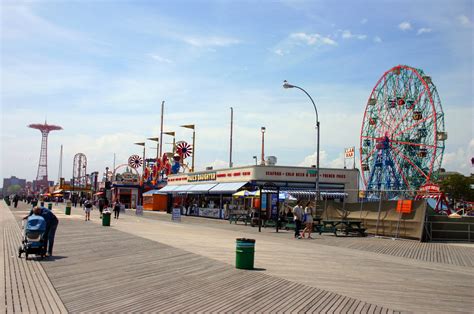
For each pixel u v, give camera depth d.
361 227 30.02
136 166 105.94
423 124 57.53
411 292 10.88
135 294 9.70
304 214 28.81
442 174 121.56
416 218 26.14
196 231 29.95
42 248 14.56
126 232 26.64
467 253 20.52
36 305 8.50
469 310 9.19
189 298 9.45
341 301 9.55
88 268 12.94
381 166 63.00
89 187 139.25
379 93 65.56
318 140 34.66
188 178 64.94
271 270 13.45
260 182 46.88
